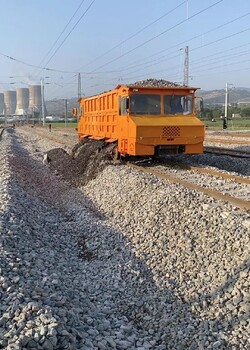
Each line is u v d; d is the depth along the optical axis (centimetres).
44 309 599
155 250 953
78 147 2598
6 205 1218
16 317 575
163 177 1518
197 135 1798
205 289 747
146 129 1717
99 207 1482
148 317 712
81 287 823
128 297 793
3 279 684
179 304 728
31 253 887
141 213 1191
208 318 668
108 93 2077
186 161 2131
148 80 2094
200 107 1880
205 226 941
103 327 667
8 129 9956
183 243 923
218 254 823
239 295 681
